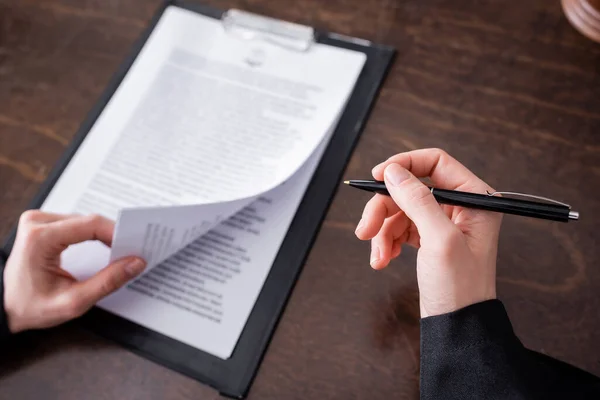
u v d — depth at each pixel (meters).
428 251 0.47
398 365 0.55
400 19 0.72
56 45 0.75
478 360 0.44
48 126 0.70
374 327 0.57
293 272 0.59
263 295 0.58
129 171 0.65
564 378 0.46
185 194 0.63
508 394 0.43
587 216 0.60
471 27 0.71
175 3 0.75
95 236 0.60
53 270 0.58
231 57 0.71
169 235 0.58
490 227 0.50
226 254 0.60
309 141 0.64
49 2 0.78
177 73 0.71
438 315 0.46
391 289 0.58
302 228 0.61
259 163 0.64
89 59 0.74
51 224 0.59
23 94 0.72
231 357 0.56
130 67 0.72
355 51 0.70
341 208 0.62
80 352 0.58
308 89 0.68
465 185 0.54
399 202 0.50
